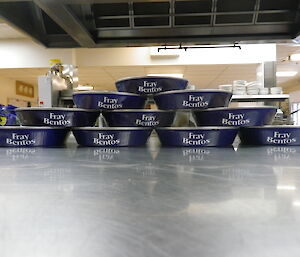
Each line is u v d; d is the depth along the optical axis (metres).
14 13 1.61
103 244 0.23
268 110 1.09
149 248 0.22
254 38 1.80
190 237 0.24
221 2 1.60
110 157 0.82
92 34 1.80
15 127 1.10
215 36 1.82
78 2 1.37
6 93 6.22
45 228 0.26
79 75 5.69
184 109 1.08
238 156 0.82
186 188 0.43
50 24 1.85
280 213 0.30
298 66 7.19
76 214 0.31
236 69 5.08
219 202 0.35
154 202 0.35
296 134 1.12
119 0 1.38
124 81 1.15
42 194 0.39
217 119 1.08
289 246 0.22
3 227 0.27
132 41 1.87
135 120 1.11
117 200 0.36
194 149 1.03
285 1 1.58
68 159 0.78
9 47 4.56
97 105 1.11
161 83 1.12
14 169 0.61
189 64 4.55
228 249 0.22
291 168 0.61
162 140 1.15
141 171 0.58
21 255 0.21
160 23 1.74
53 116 1.11
